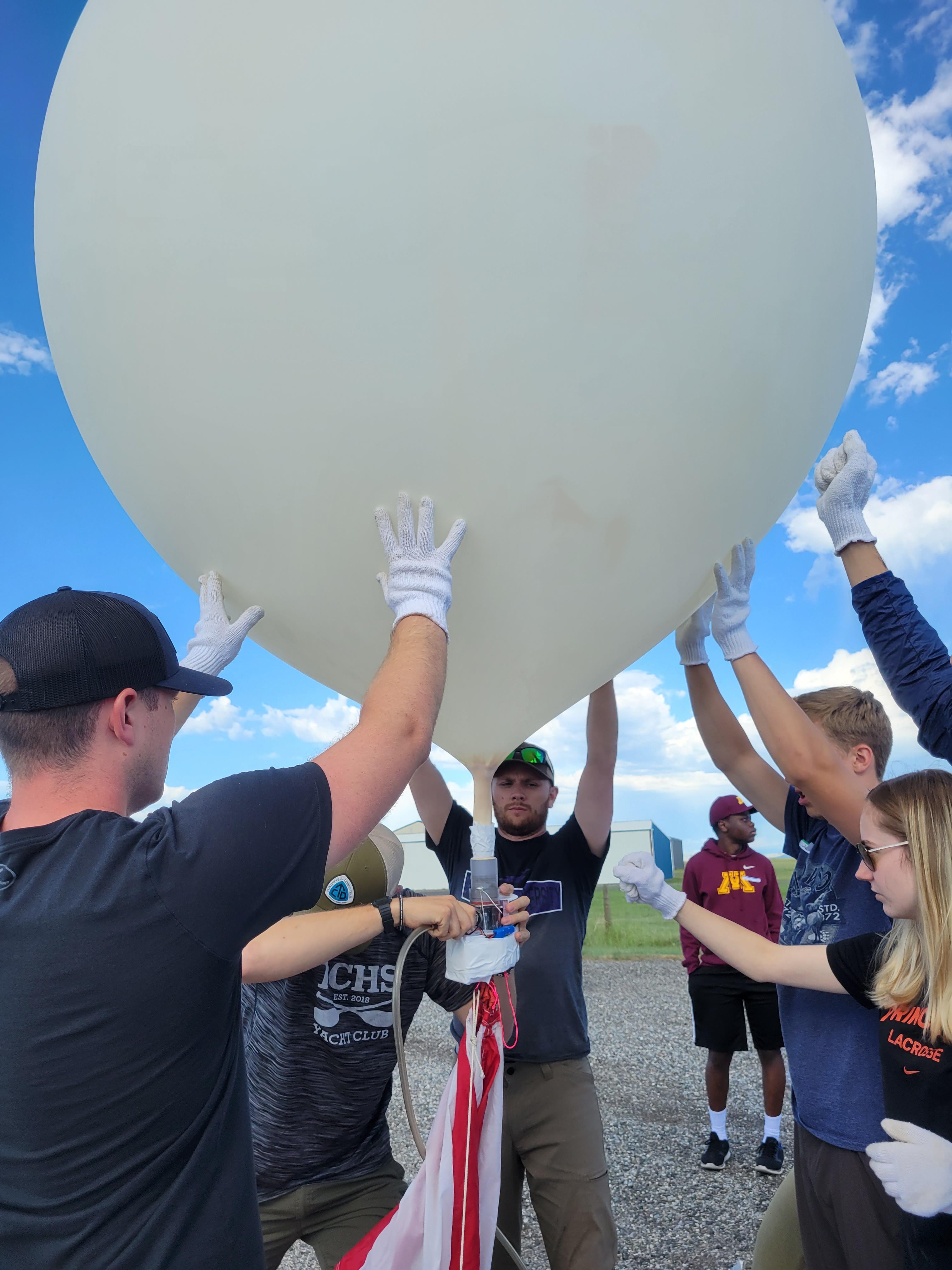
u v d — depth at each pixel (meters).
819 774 1.45
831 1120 1.40
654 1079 4.35
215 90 1.08
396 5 1.03
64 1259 0.75
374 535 1.21
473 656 1.36
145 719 0.93
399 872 1.62
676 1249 2.63
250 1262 0.85
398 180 1.02
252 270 1.08
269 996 1.53
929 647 1.49
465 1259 1.16
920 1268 1.12
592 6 1.05
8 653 0.86
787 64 1.22
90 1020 0.76
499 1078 1.30
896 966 1.25
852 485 1.58
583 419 1.12
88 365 1.33
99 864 0.79
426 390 1.09
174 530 1.42
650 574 1.34
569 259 1.04
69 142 1.28
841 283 1.36
